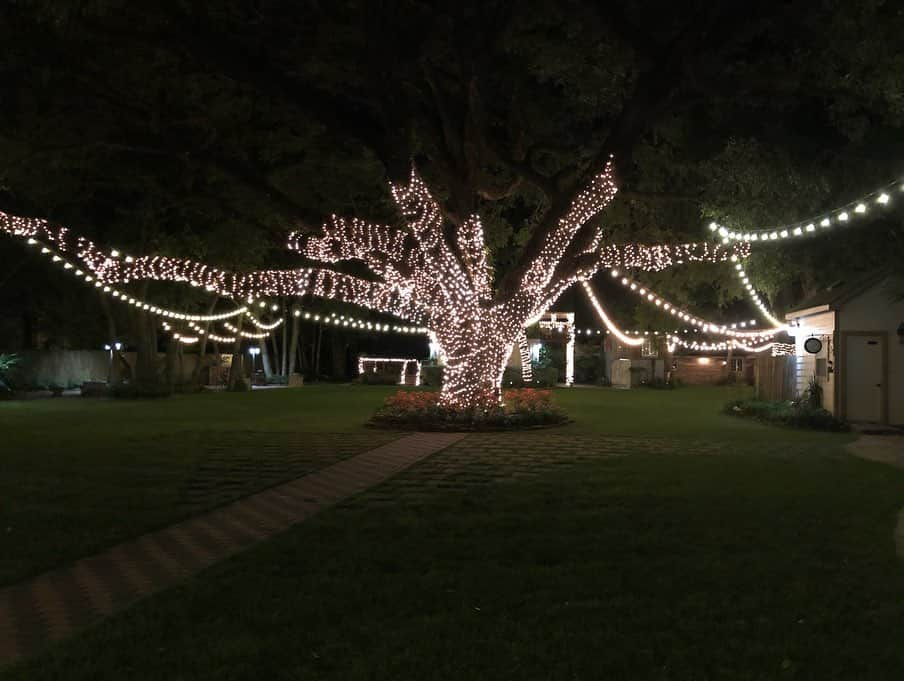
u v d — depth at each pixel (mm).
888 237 16781
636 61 15867
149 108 17984
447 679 4707
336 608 5848
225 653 5035
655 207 24234
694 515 8844
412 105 18328
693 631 5391
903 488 10562
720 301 28828
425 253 18469
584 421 21203
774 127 15906
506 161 19500
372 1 14461
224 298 38406
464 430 18156
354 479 11508
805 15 13242
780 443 15914
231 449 14805
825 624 5527
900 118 13578
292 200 19906
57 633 5492
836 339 20500
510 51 17016
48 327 39500
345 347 56969
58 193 21875
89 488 10719
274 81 16312
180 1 15023
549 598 6074
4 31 15102
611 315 47000
